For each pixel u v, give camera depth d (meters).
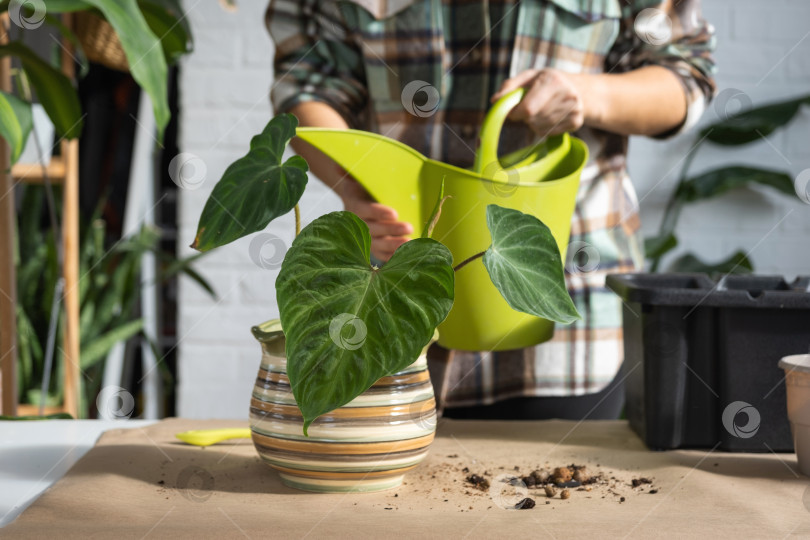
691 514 0.49
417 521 0.47
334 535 0.44
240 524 0.46
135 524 0.47
